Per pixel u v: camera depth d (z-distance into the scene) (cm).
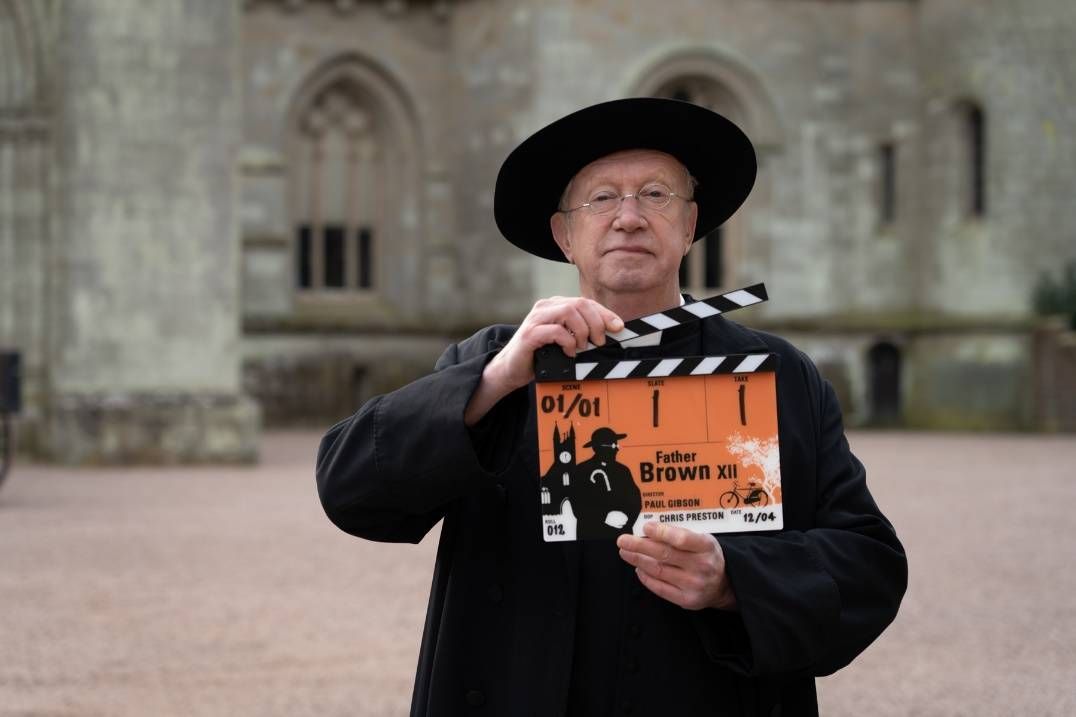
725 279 3494
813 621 329
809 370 376
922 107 3412
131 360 2328
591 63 3241
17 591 1152
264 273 3453
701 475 340
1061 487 1961
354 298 3581
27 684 855
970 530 1523
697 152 369
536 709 341
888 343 3450
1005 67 3212
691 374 340
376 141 3600
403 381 3491
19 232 2314
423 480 335
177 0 2345
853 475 365
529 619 347
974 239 3275
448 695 352
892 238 3456
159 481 2031
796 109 3438
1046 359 3127
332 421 3422
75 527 1526
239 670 891
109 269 2322
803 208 3456
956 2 3303
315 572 1252
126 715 787
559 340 332
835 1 3453
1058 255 3180
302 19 3491
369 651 942
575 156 365
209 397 2341
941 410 3341
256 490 1914
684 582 324
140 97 2333
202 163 2361
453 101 3531
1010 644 979
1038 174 3186
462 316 3506
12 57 2312
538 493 352
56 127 2312
